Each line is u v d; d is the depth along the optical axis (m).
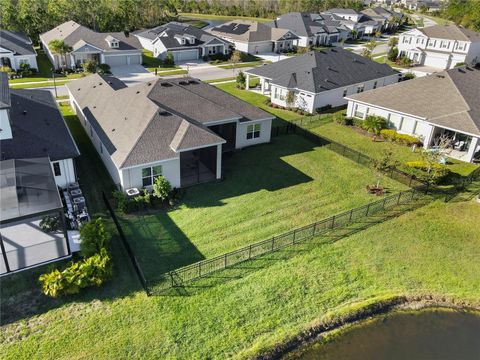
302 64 44.81
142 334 15.48
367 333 16.61
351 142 34.78
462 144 32.50
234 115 30.33
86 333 15.37
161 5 100.00
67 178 25.06
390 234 22.30
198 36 69.19
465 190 27.16
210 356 14.84
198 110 29.50
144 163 23.48
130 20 82.69
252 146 33.00
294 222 23.00
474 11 107.62
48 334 15.23
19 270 18.03
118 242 20.42
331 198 25.75
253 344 15.46
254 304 17.23
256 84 52.44
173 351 14.90
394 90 38.12
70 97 39.84
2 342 14.81
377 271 19.58
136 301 16.92
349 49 83.00
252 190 26.23
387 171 29.17
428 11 163.00
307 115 40.88
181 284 18.00
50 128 26.88
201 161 29.23
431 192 26.75
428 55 69.44
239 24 80.25
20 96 29.83
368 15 110.25
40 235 20.47
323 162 30.73
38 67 56.25
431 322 17.30
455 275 19.64
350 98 39.22
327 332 16.47
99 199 24.17
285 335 15.94
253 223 22.69
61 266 18.44
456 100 34.47
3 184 19.48
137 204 23.05
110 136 26.61
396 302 18.02
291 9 124.31
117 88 35.62
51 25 72.12
